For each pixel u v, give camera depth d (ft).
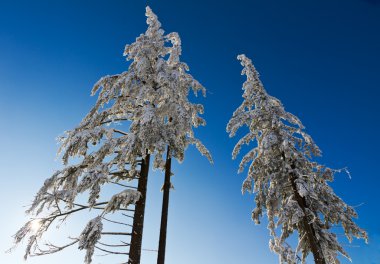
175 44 47.62
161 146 34.17
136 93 40.22
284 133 51.98
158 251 35.60
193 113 42.42
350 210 49.26
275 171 53.26
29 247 31.24
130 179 39.22
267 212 51.96
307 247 50.49
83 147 33.50
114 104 39.34
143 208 36.45
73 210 34.22
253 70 59.62
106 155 35.47
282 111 54.49
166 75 38.22
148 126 34.35
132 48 43.32
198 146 42.37
